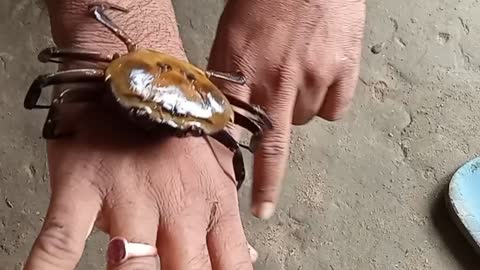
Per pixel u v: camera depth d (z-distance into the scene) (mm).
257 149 354
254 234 552
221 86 349
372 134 597
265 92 356
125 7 339
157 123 290
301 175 576
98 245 538
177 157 304
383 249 554
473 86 622
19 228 543
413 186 578
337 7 359
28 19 618
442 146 595
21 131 577
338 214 564
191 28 626
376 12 646
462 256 554
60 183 293
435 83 620
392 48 632
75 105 304
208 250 308
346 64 371
